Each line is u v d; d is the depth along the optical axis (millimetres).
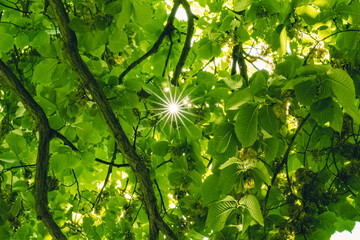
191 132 2932
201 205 2984
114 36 2307
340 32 2436
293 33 2551
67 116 2715
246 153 2207
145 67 4105
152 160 3305
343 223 2779
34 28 3383
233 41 3131
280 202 2662
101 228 4109
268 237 2627
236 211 2328
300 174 2537
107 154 4137
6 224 2957
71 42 2160
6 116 3604
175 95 2758
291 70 2004
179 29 4004
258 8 2783
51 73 2576
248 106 1926
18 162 3545
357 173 2510
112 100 2697
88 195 3939
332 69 1773
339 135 2617
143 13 2141
